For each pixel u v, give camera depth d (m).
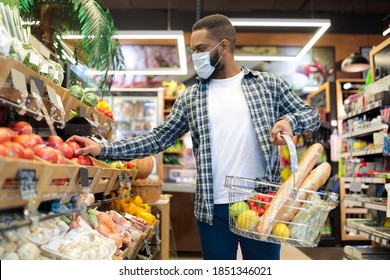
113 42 2.97
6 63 1.26
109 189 1.96
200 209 1.73
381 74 4.51
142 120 7.28
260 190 1.60
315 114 1.69
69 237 1.38
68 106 1.87
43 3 2.74
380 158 4.63
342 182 6.62
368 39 9.43
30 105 1.38
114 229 1.77
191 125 1.84
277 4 9.10
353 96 5.06
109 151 1.79
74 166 1.34
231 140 1.74
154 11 9.37
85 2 2.68
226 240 1.71
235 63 1.85
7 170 0.92
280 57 6.27
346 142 5.38
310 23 5.29
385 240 3.69
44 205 1.32
